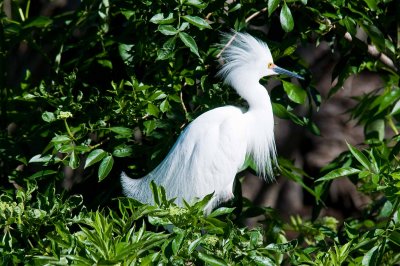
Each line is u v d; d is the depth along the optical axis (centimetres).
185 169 922
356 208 1705
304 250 782
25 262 649
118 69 1020
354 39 970
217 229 666
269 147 999
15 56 1392
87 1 996
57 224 638
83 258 588
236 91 974
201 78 907
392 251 903
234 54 957
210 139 921
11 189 939
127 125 906
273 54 962
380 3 977
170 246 618
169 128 905
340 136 1727
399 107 977
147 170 965
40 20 1021
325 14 905
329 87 1698
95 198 959
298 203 1753
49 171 889
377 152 732
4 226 694
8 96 1034
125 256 584
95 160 852
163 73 928
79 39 1073
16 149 952
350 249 723
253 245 672
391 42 950
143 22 922
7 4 1213
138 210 643
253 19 988
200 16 909
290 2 885
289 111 985
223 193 952
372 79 1750
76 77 993
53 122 896
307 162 1712
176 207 653
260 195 1723
